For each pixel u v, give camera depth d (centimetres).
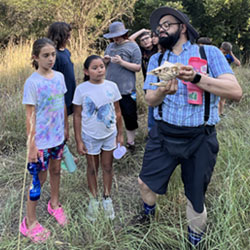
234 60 614
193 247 215
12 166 371
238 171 280
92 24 1203
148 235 239
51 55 230
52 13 1182
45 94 230
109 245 231
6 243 234
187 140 200
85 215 268
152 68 215
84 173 338
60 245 236
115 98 276
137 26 1415
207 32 1411
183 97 197
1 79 664
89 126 264
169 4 1286
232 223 234
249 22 1317
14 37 1222
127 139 407
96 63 256
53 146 245
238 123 422
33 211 247
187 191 214
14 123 460
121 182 336
